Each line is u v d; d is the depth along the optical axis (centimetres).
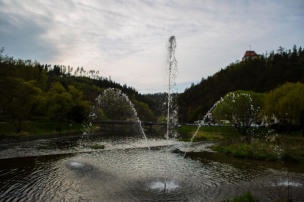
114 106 13575
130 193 1859
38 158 3384
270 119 6856
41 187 1988
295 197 1839
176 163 3159
